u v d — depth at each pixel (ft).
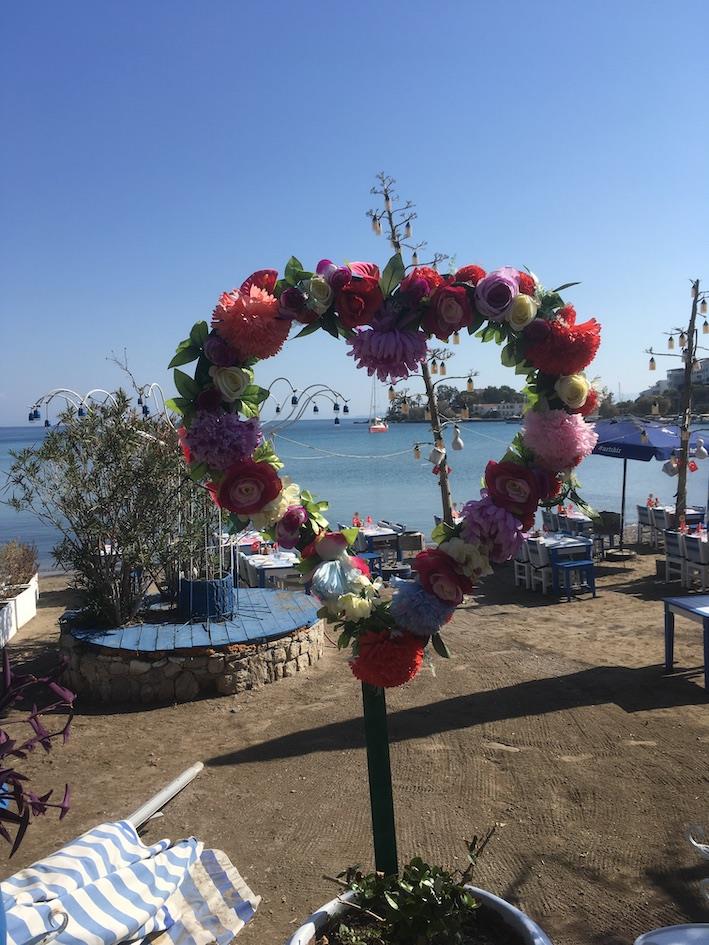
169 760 17.24
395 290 7.36
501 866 12.37
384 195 36.99
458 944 7.11
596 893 11.54
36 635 30.22
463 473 118.21
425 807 14.46
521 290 7.28
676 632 26.63
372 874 8.05
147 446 22.67
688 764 15.76
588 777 15.40
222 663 21.33
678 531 37.58
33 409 22.22
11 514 89.66
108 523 22.68
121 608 23.45
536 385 7.54
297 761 16.80
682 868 12.09
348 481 110.52
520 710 19.25
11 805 7.59
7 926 7.16
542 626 28.50
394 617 7.45
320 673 23.04
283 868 12.59
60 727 19.30
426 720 18.80
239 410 7.82
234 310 7.24
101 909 7.98
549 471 7.45
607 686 20.84
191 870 9.74
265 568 35.55
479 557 7.30
